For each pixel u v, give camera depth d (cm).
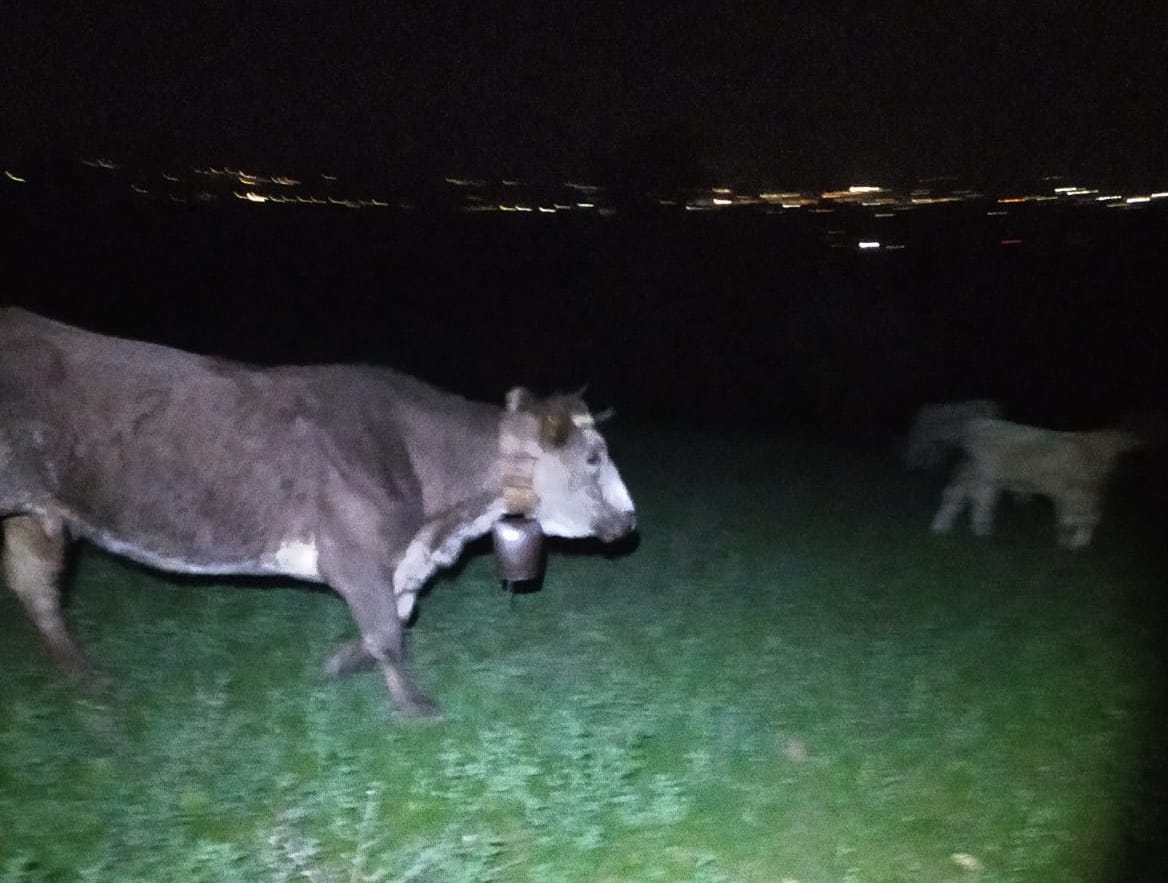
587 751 302
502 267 1702
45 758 286
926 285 1411
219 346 1070
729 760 306
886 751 318
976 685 369
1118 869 264
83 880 240
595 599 436
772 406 945
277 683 342
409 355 1099
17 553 333
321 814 268
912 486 664
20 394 307
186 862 246
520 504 353
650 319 1364
